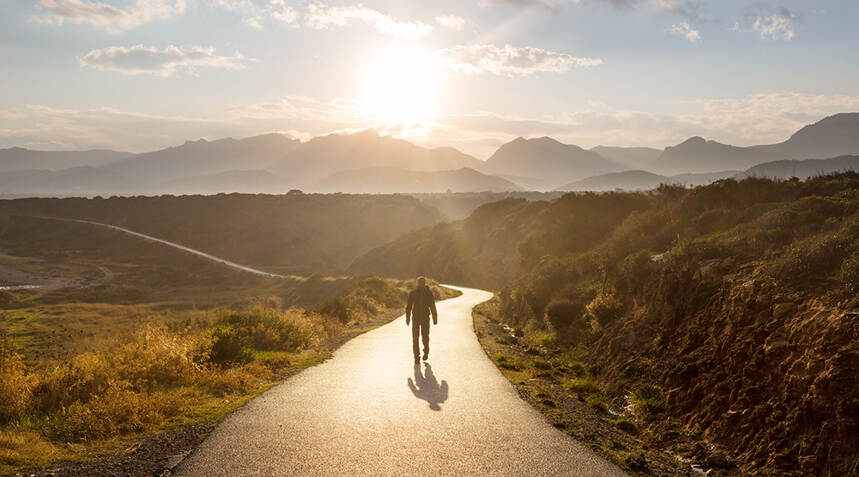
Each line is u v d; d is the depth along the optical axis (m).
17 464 3.94
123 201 187.88
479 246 72.56
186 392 6.63
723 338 6.41
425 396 6.62
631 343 8.76
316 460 4.16
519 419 5.66
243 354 9.30
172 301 72.19
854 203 8.95
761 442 4.73
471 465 4.15
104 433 4.84
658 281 9.46
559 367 9.67
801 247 6.62
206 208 169.12
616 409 6.98
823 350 4.64
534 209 66.69
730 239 9.20
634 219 17.80
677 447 5.30
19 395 5.68
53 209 184.88
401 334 13.84
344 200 172.75
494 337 14.56
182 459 4.16
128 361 7.62
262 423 5.27
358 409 5.89
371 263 95.69
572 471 4.11
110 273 107.56
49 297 72.06
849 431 3.93
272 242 140.00
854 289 5.16
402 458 4.26
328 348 11.41
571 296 14.78
